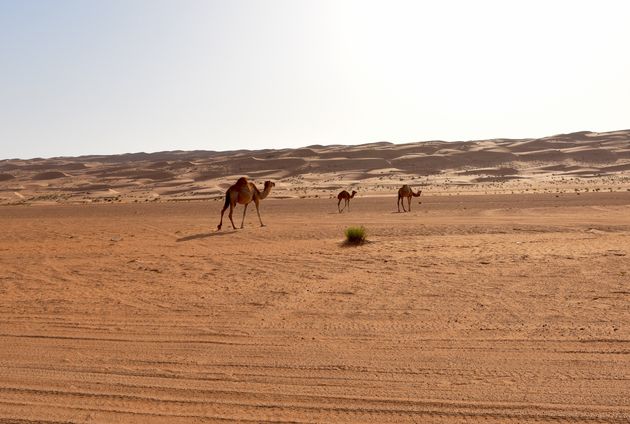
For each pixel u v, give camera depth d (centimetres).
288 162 15962
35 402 658
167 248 2136
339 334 898
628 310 980
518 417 586
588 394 635
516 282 1250
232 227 3023
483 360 760
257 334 913
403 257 1684
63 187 14862
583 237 2152
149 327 971
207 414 617
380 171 14538
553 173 12862
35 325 998
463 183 10738
